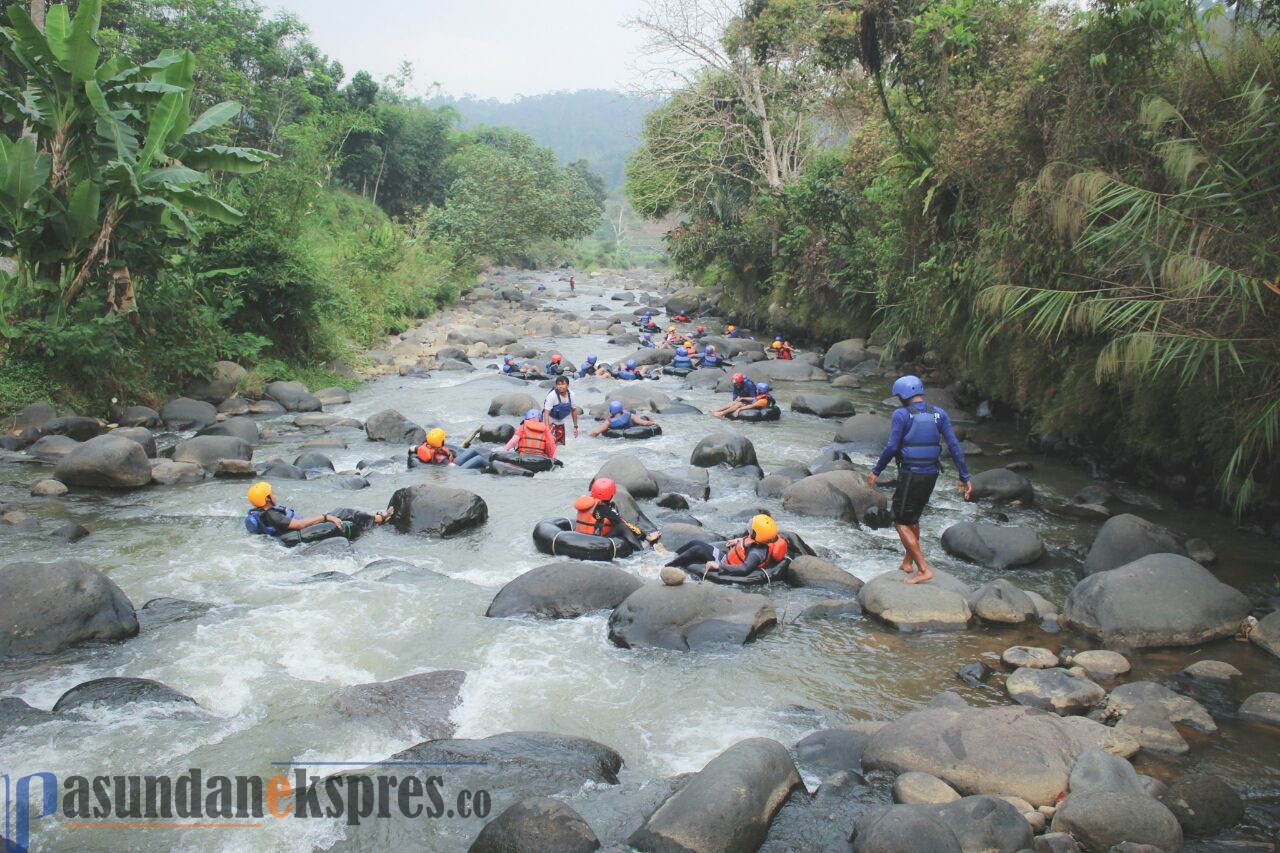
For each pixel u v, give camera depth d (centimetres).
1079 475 1195
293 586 780
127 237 1443
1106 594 688
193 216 1773
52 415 1295
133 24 3022
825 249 2380
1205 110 880
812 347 2720
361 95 5541
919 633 698
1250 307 779
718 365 2189
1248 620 677
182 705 563
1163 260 848
